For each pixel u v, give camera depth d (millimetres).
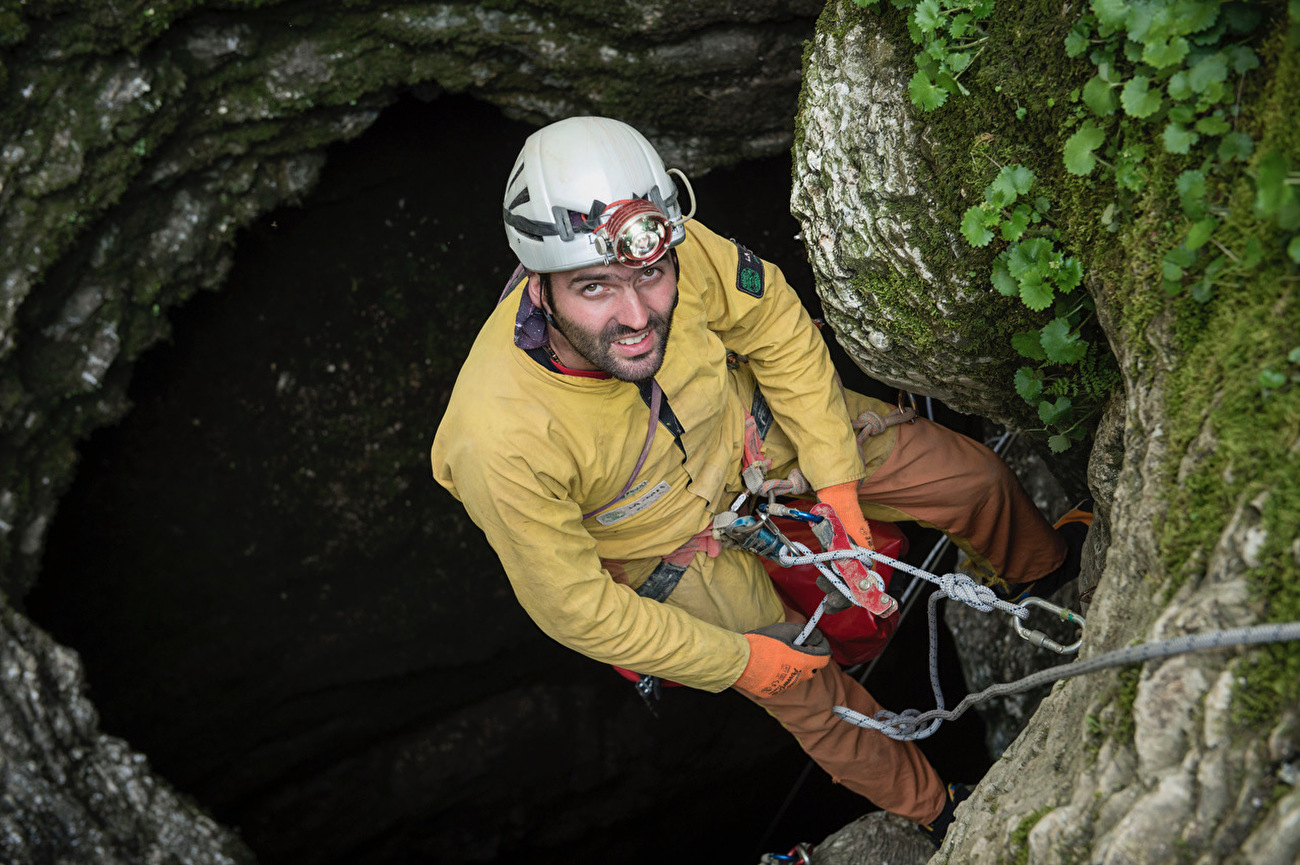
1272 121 1253
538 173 1645
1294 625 1019
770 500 2191
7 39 3322
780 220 5148
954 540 2527
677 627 1980
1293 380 1157
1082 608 2207
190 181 4035
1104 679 1368
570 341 1704
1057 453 2344
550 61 4023
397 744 6688
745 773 6863
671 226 1663
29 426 3885
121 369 4141
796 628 2184
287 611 6051
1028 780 1511
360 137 4691
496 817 6883
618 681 6793
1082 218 1652
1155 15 1384
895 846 2566
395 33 3891
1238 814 1077
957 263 1952
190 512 5559
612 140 1654
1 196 3518
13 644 3758
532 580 1864
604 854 7027
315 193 4840
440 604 6375
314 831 6574
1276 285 1218
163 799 3994
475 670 6648
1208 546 1216
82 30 3436
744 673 2088
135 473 5340
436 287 5426
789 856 2695
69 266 3789
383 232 5164
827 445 2152
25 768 3637
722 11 3859
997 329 1996
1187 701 1167
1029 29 1693
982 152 1810
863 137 2025
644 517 2037
